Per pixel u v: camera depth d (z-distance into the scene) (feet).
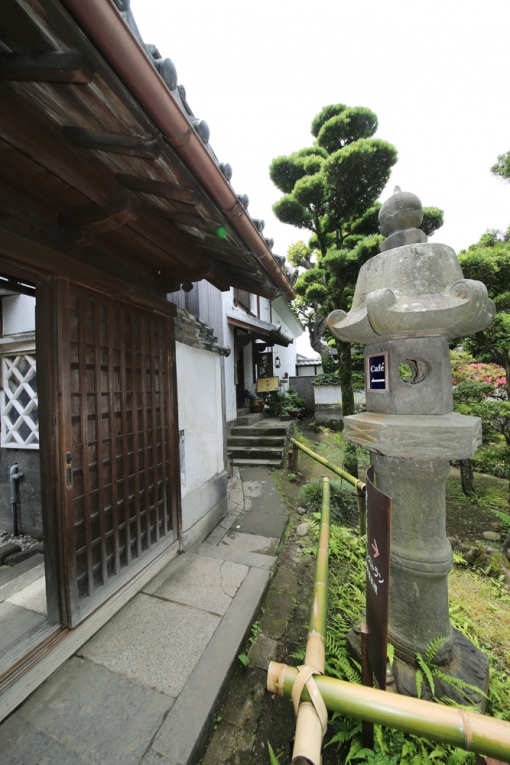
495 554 9.41
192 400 11.02
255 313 33.96
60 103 3.45
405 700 2.77
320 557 5.21
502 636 6.85
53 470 5.77
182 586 7.83
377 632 4.03
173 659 5.72
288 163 13.98
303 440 25.14
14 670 5.05
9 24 2.51
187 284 9.39
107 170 4.85
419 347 4.92
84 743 4.36
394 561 5.09
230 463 19.97
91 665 5.59
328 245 15.96
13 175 4.59
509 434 12.85
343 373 14.24
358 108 12.84
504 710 5.14
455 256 5.12
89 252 6.48
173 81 3.37
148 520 8.18
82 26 2.44
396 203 5.54
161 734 4.47
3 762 4.13
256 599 7.39
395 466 4.99
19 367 11.24
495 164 10.62
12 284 6.33
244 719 5.16
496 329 11.29
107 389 6.95
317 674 2.97
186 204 5.21
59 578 5.89
